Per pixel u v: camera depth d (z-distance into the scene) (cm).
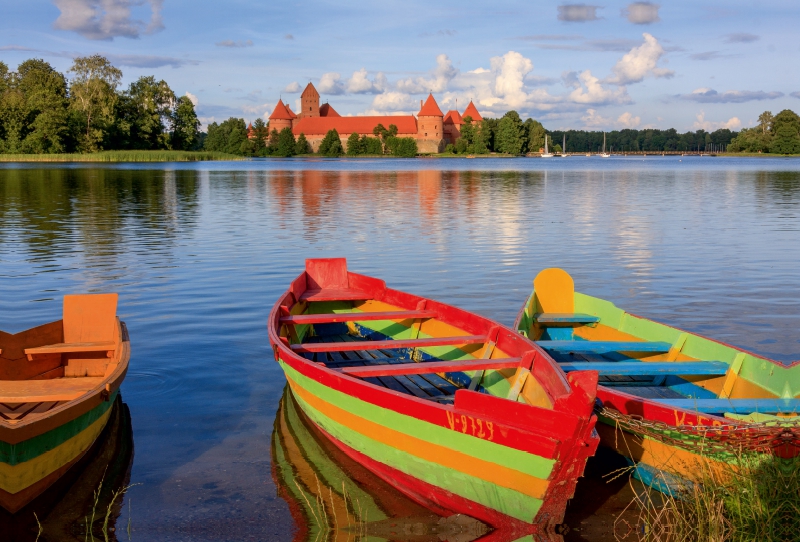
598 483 540
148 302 1093
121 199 3027
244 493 512
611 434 546
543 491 438
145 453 573
